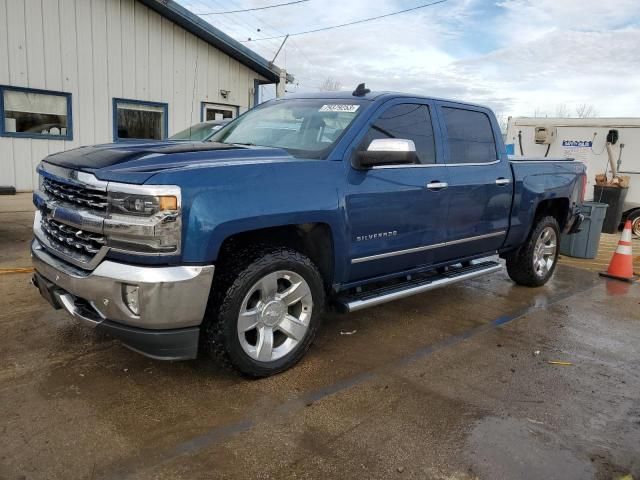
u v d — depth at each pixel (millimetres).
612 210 11414
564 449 2945
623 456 2906
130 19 12828
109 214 3043
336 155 3807
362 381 3648
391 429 3059
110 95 12836
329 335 4508
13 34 11336
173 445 2805
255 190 3268
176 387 3422
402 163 4246
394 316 5098
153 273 2949
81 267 3209
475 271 5203
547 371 3980
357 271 4043
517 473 2707
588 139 11945
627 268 7047
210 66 14391
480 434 3053
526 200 5668
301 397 3379
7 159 11672
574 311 5531
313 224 3730
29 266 5930
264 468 2656
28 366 3604
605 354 4383
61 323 4340
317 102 4543
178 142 4086
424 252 4559
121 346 3973
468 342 4492
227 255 3406
